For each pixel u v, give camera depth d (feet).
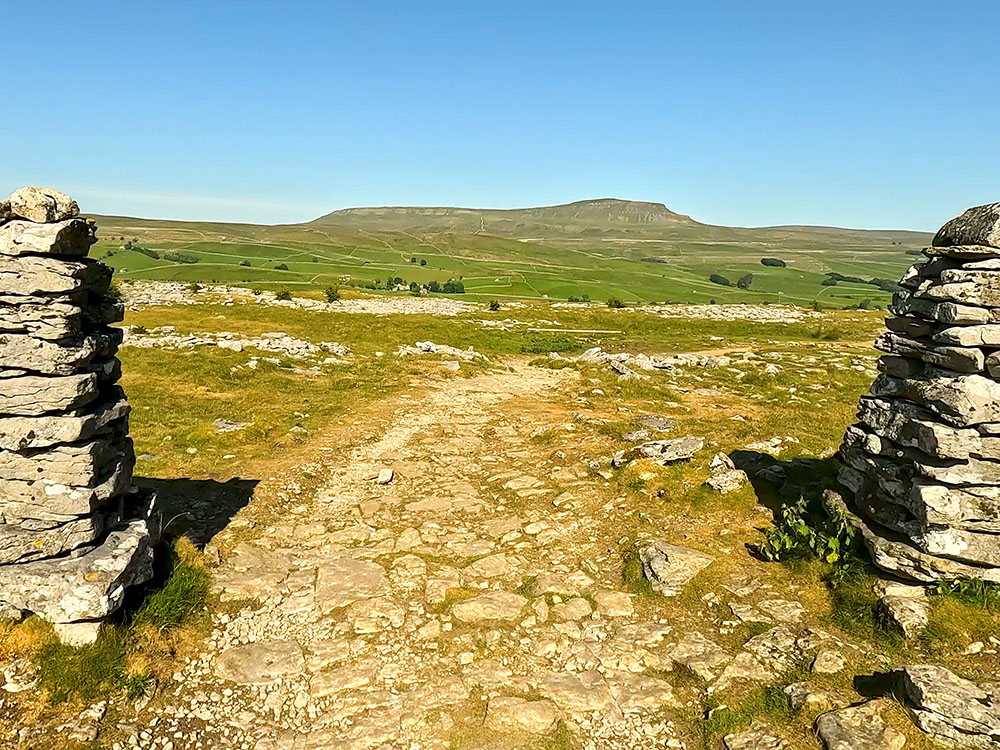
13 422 29.35
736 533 42.27
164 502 48.21
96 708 26.50
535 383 119.24
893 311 37.35
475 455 66.08
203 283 432.66
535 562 41.86
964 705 24.39
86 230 31.19
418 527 47.19
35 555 29.55
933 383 32.89
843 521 36.94
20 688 26.53
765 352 162.30
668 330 215.10
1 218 28.94
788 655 30.27
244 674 30.17
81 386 29.78
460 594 37.40
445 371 122.11
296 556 42.14
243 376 99.60
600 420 77.15
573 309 269.85
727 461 52.24
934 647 28.89
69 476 29.86
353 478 58.13
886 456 36.06
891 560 33.06
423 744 26.27
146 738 25.88
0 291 28.84
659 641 32.91
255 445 65.26
